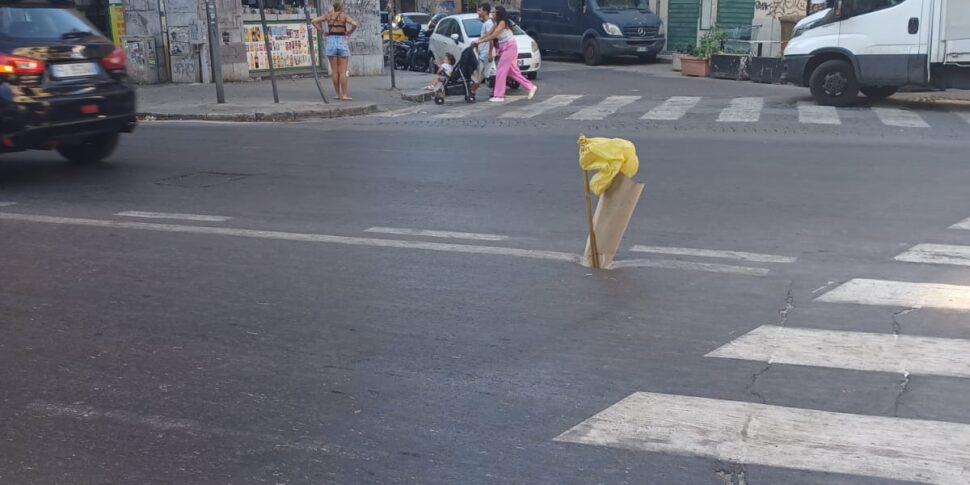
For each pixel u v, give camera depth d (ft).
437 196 29.86
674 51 89.35
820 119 48.11
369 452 13.03
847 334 17.25
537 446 13.12
